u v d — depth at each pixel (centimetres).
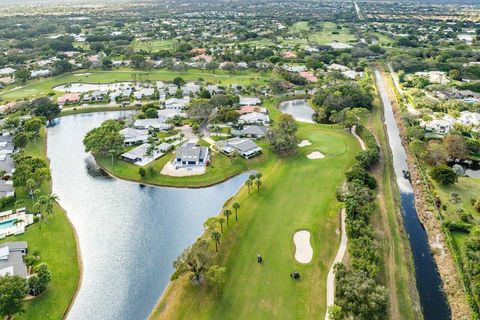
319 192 12312
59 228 10881
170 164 14688
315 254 9588
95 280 9300
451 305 8294
